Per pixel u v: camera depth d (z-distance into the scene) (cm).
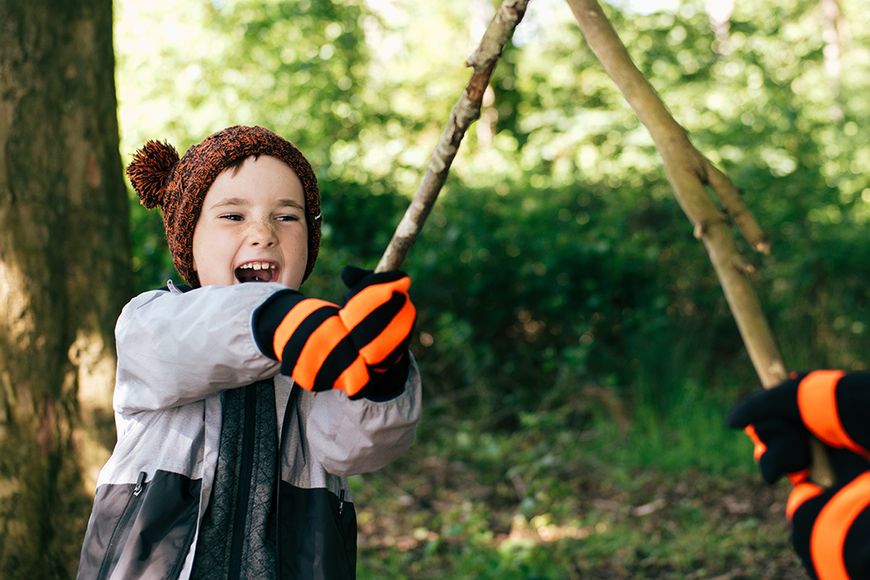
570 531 552
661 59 991
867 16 1460
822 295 848
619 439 720
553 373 798
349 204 801
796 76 943
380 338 148
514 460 664
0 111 311
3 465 308
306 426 181
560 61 1107
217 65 886
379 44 1153
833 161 929
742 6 1088
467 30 1449
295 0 914
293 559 175
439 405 735
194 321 163
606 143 941
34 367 311
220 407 179
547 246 812
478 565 486
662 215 880
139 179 197
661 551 521
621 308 826
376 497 608
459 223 811
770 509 597
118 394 178
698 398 773
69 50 321
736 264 158
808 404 134
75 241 320
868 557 126
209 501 173
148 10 895
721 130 908
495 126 1220
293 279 185
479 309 805
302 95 890
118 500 175
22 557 307
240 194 181
